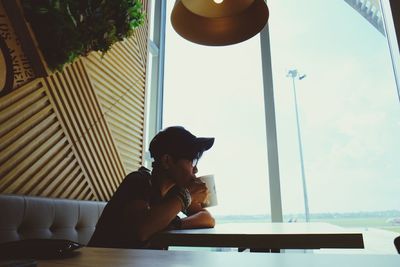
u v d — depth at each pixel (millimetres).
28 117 1657
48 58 1719
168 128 1466
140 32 3102
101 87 2357
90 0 1840
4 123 1501
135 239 1116
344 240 1069
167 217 1181
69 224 1672
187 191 1291
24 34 1617
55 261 570
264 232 1185
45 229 1498
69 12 1711
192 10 1563
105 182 2309
